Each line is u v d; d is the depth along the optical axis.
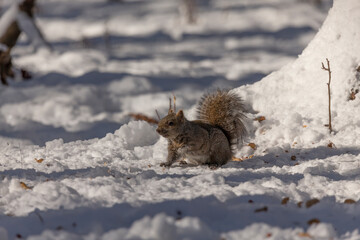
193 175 8.98
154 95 21.17
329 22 12.89
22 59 29.47
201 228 5.18
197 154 10.23
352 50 12.17
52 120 18.58
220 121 11.03
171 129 9.83
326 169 9.20
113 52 33.47
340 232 5.66
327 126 11.67
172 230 5.02
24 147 12.95
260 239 5.30
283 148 11.14
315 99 12.53
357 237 5.41
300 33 40.56
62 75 24.42
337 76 12.27
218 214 6.12
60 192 7.24
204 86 23.11
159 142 12.66
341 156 10.20
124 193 7.28
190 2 48.59
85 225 5.73
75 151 11.85
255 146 11.62
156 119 18.31
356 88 12.05
